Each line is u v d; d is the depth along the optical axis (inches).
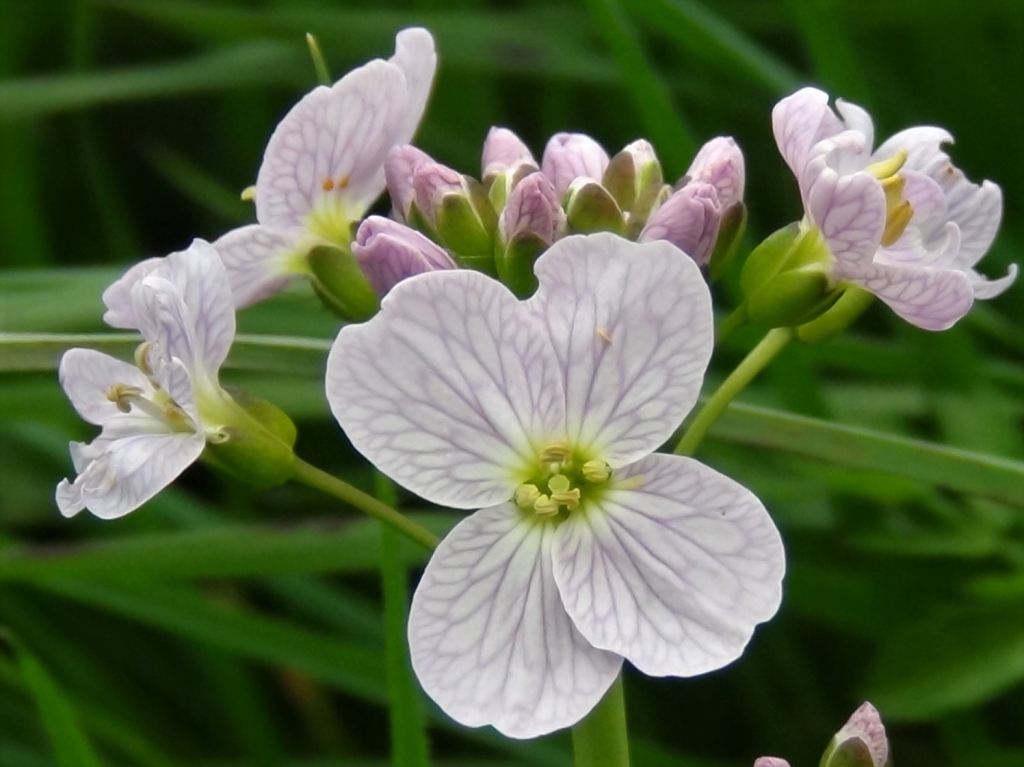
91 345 3.7
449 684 3.0
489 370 3.0
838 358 4.8
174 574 4.1
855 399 5.1
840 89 4.6
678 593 3.0
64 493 3.1
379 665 4.4
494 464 3.0
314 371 3.9
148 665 5.3
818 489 4.7
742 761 5.1
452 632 3.0
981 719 4.7
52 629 5.1
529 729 3.0
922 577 4.7
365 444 2.9
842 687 5.2
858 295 3.5
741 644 2.9
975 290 3.5
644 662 2.9
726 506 3.0
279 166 3.5
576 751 3.4
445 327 3.0
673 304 3.0
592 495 3.1
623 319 3.0
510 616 3.0
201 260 3.2
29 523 5.2
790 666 5.1
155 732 5.0
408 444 3.0
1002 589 4.4
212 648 4.8
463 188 3.4
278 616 5.5
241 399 3.3
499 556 3.0
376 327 2.9
